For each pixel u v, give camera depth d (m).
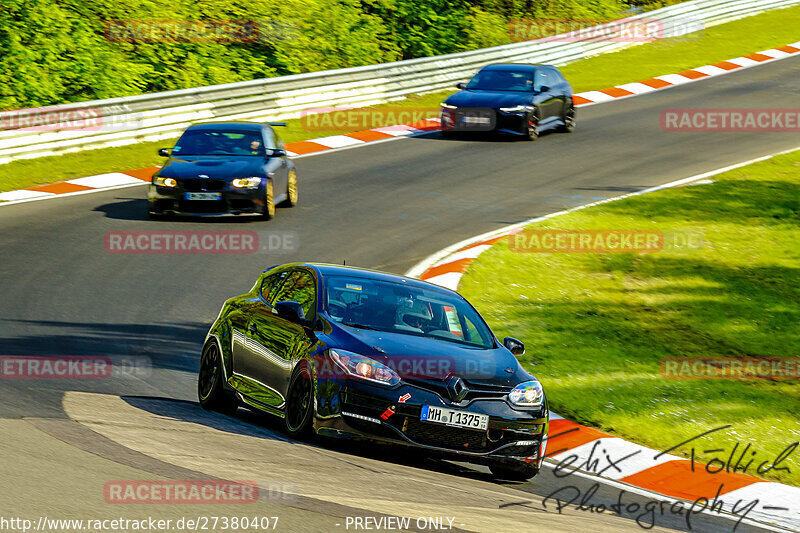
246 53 115.06
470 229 65.44
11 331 40.66
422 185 77.31
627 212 69.69
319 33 122.19
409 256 58.44
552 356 43.41
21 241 56.94
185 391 35.84
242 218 66.31
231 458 24.86
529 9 152.50
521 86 95.00
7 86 93.12
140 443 25.50
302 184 76.62
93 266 53.09
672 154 90.06
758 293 53.72
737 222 67.38
